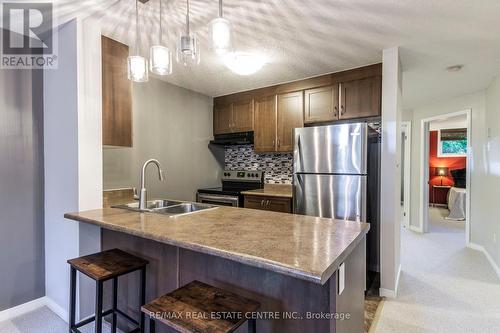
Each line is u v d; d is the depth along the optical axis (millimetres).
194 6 1787
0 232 2107
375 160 2818
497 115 3258
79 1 1736
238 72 3002
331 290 1172
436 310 2322
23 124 2193
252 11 1852
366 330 2031
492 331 2037
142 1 1726
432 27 2086
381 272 2594
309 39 2293
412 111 5113
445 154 8016
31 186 2242
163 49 1763
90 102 2053
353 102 2988
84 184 2033
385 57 2531
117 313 1809
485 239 3703
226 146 4434
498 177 3240
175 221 1720
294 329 1276
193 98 3855
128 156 3002
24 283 2221
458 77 3287
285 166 3877
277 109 3576
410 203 5141
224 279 1487
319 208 2764
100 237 2125
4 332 1980
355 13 1888
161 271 1751
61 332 1990
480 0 1727
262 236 1379
